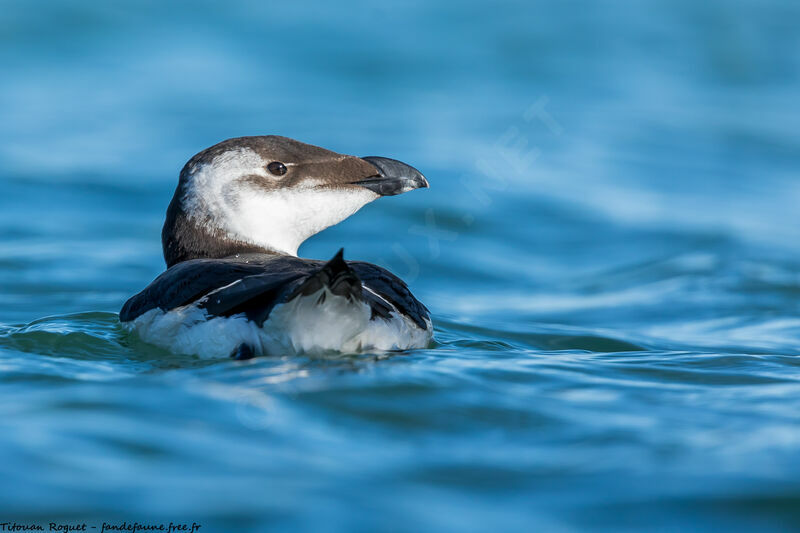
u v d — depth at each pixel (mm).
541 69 28391
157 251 14234
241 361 7391
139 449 5727
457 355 7953
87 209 16125
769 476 5504
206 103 23609
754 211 17578
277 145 9781
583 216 16922
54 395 6609
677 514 5113
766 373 7953
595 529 4973
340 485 5395
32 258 13477
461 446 6016
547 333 10461
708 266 14078
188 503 5145
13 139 20125
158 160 19047
